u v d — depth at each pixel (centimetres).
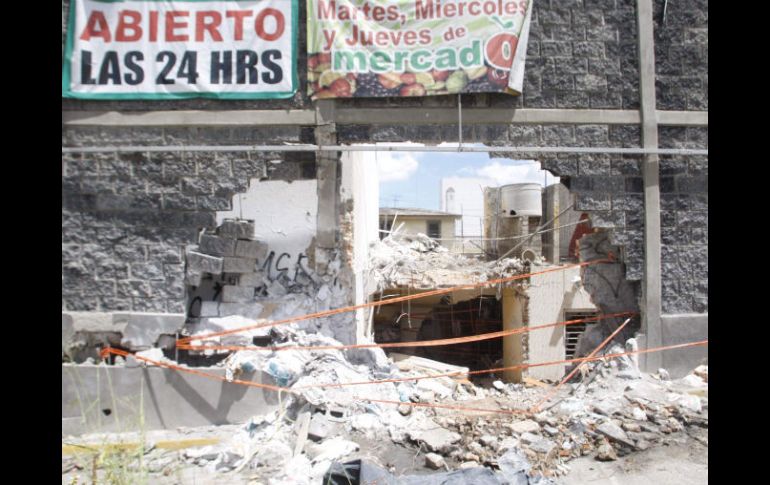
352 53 577
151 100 583
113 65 577
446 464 443
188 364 576
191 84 579
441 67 576
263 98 585
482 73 573
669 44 598
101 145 583
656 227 593
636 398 537
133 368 546
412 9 575
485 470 417
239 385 541
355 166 760
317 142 588
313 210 748
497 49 573
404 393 581
